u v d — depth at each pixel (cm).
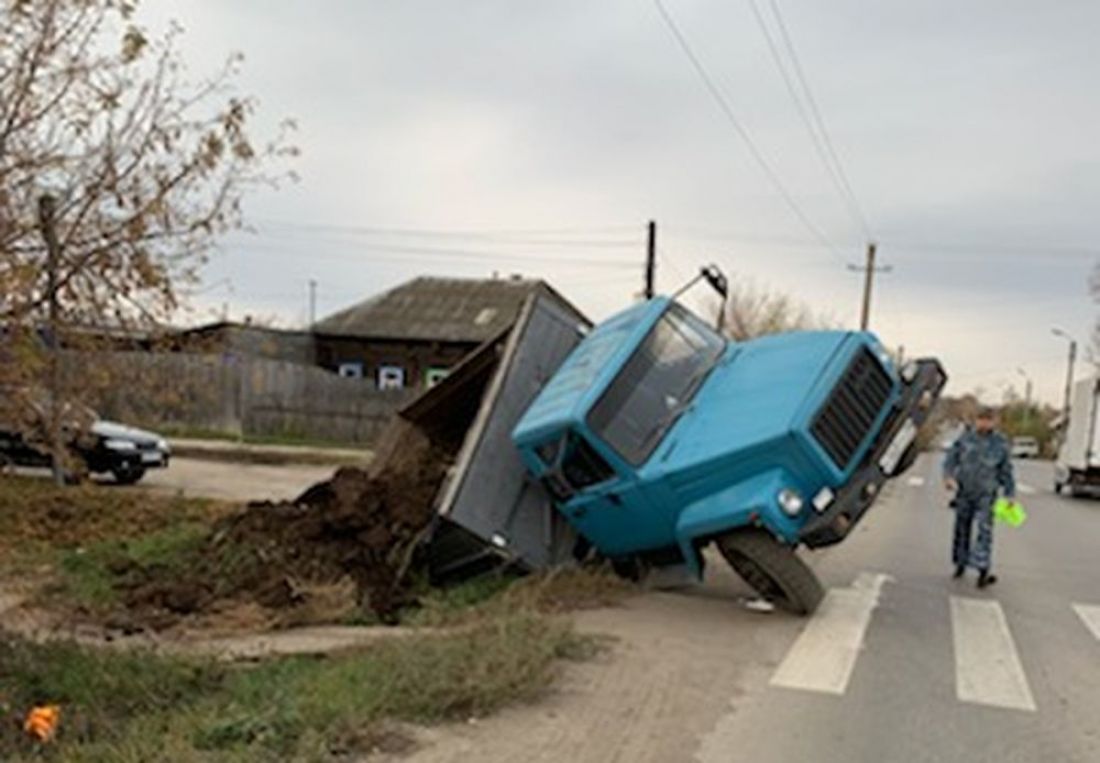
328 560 988
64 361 714
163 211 711
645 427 892
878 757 505
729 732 532
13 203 657
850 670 664
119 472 1752
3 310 641
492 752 481
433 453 1209
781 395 837
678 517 855
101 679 597
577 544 1016
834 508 810
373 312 4334
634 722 539
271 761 443
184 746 449
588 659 658
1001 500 1053
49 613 884
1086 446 2722
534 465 941
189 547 1059
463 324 4222
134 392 787
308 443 3033
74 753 468
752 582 845
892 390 878
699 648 707
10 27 662
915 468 3897
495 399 998
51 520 1272
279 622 862
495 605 835
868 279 4612
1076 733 553
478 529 927
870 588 989
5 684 591
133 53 764
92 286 698
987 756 512
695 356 981
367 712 504
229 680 612
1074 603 944
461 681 549
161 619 872
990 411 1031
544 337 1113
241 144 777
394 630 807
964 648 740
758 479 802
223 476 2109
